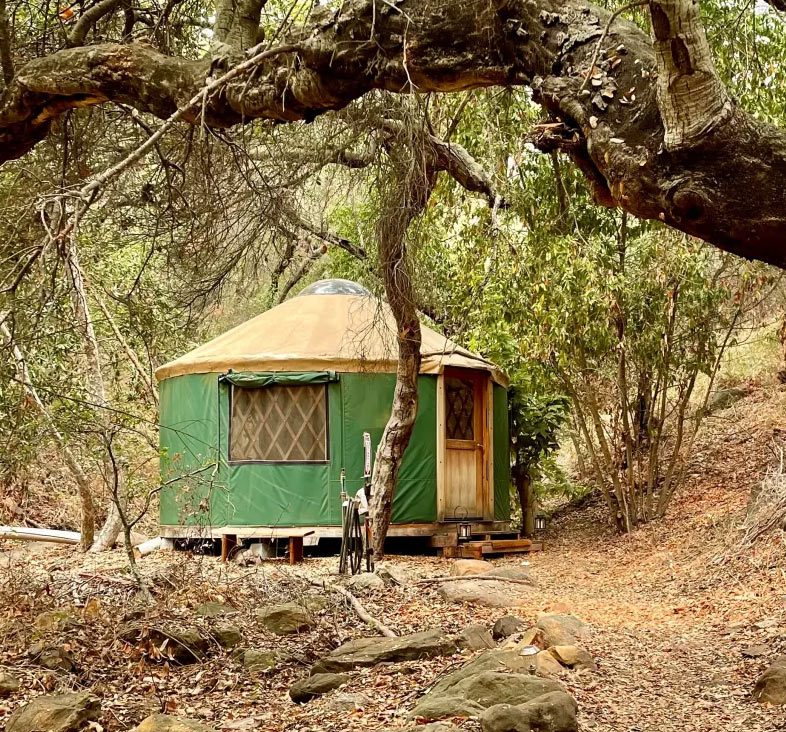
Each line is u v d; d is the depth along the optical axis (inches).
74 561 391.9
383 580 328.2
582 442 551.2
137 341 521.0
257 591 296.7
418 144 278.4
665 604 302.7
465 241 394.0
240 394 428.5
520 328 417.7
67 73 183.0
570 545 458.9
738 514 385.4
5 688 199.5
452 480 443.5
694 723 173.9
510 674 178.7
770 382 570.3
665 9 101.3
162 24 246.5
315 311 454.9
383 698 193.5
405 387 393.1
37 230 249.1
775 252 108.7
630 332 428.5
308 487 421.1
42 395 346.3
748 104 323.9
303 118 168.4
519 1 128.3
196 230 282.8
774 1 135.0
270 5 342.6
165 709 198.5
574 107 121.1
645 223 420.5
